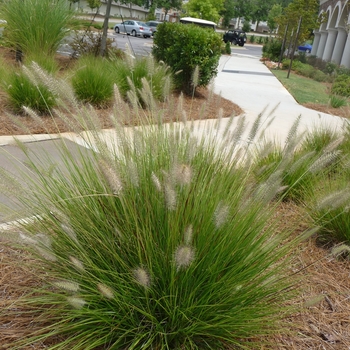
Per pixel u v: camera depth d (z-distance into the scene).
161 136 2.74
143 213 2.29
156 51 10.42
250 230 2.32
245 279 2.20
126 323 2.13
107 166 1.91
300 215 3.84
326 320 2.60
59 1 9.87
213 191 2.42
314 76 20.78
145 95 2.83
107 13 10.29
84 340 2.12
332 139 5.21
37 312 2.29
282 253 2.40
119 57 10.56
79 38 11.10
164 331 2.12
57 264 2.24
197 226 2.18
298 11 26.72
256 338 2.31
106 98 7.25
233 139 2.66
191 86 9.97
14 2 9.44
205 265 2.12
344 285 3.01
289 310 2.37
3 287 2.46
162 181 2.33
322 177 3.97
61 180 2.50
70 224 2.21
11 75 6.60
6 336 2.12
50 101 6.36
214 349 2.17
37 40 9.40
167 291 2.12
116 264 2.23
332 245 3.51
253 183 2.52
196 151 2.71
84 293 2.18
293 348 2.30
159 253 2.12
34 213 2.36
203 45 9.45
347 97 14.69
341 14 26.59
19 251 2.76
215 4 39.56
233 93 11.98
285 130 8.03
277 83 16.38
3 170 2.24
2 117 6.05
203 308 2.13
